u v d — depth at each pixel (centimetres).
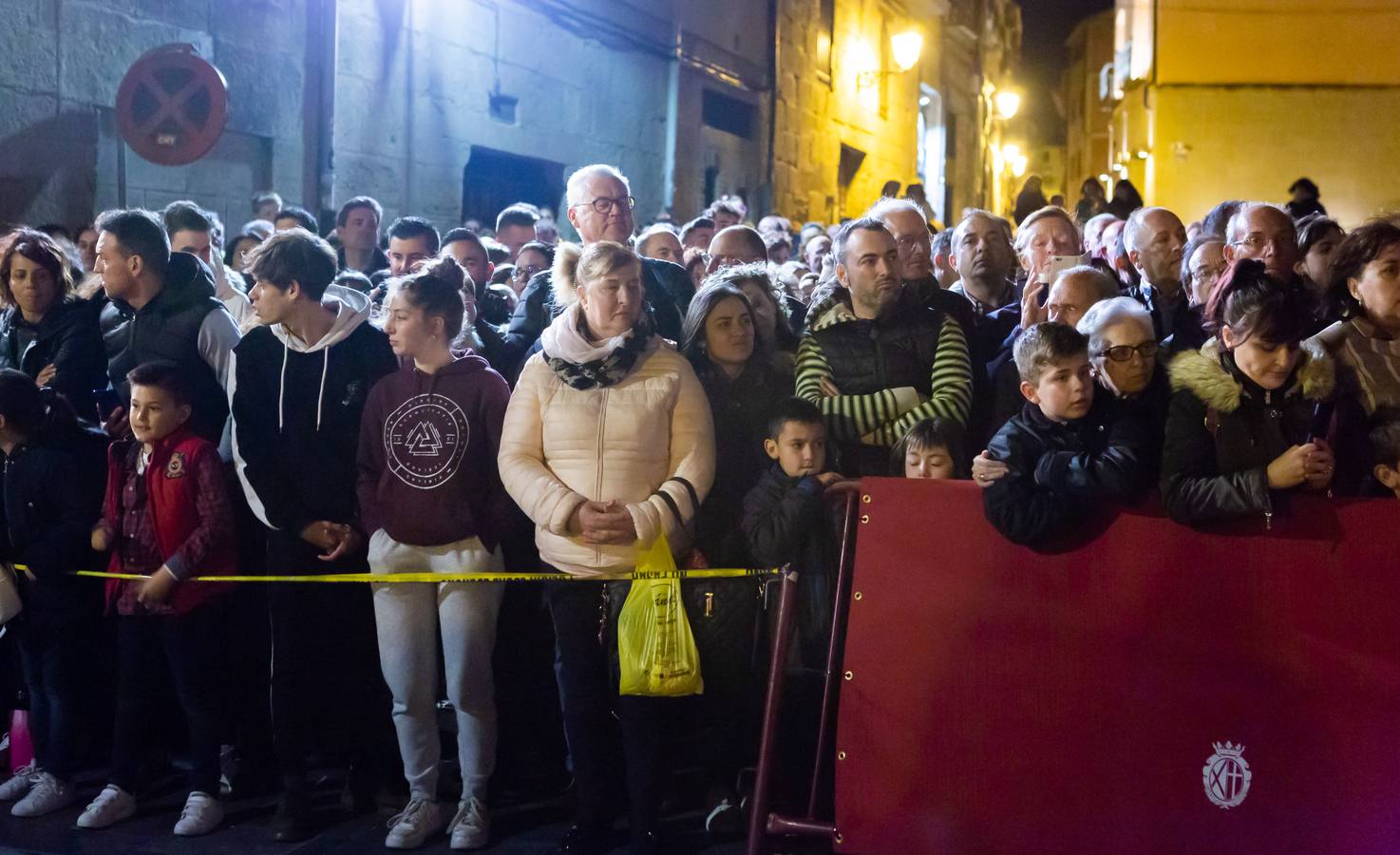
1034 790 344
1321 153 1820
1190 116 1842
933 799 351
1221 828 333
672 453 385
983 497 349
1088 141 3859
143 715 429
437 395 402
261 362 416
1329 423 339
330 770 475
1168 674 338
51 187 715
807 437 378
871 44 1997
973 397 421
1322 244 455
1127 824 338
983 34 2809
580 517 371
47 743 445
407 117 954
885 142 2095
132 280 441
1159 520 339
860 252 407
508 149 1069
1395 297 364
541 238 796
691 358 418
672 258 562
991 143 3022
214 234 538
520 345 474
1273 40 1819
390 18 931
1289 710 331
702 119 1406
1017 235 540
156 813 434
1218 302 339
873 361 408
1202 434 333
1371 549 328
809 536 380
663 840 404
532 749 453
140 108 697
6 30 687
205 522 419
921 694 352
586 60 1175
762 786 365
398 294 400
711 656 378
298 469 412
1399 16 1783
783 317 443
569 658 386
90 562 440
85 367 459
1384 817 324
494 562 405
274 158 848
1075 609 344
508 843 407
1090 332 346
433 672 409
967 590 351
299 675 413
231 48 811
